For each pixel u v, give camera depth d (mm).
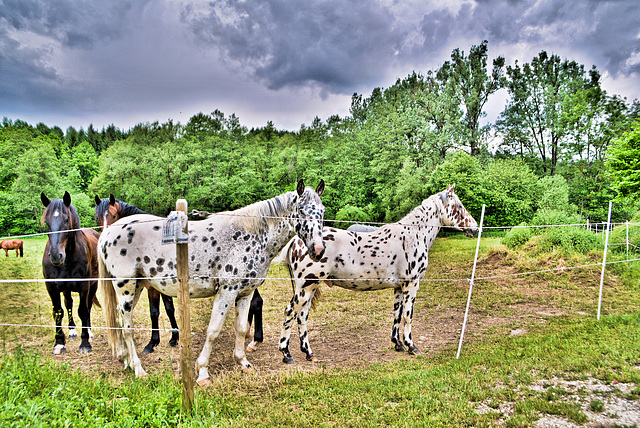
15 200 41312
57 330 5227
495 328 6363
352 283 5512
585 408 3314
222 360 5148
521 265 11633
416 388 3861
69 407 2906
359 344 5910
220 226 4441
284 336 5168
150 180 46844
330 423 3213
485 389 3770
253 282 4539
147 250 4336
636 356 4320
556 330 5836
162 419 3018
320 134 55562
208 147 49438
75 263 5316
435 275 11906
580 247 11500
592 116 37469
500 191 35344
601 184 35750
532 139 43219
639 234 11727
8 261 15391
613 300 7723
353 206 41688
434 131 41281
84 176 63375
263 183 47750
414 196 38031
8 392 3031
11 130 54031
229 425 3152
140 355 5309
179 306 3213
